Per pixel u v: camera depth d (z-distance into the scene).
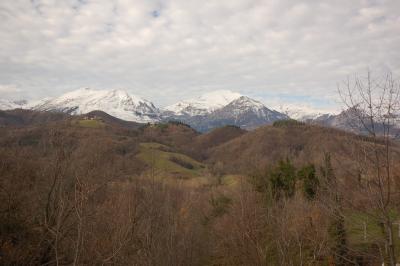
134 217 15.75
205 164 93.56
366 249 9.23
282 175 31.22
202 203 44.50
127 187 18.75
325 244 15.67
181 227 26.77
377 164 7.98
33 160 17.42
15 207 17.39
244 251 24.17
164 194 22.52
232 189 43.50
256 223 23.44
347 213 9.05
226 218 36.38
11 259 15.40
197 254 31.31
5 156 18.00
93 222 14.45
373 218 8.29
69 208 13.38
